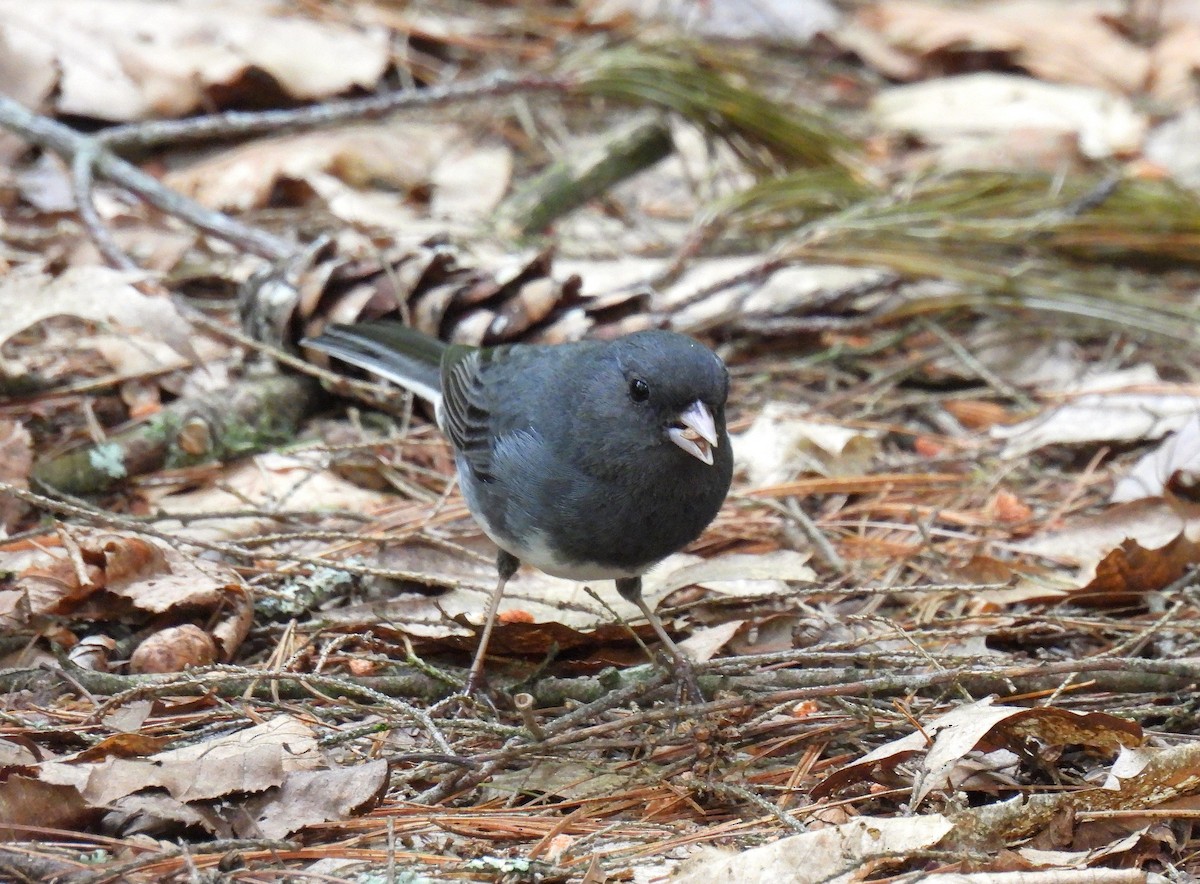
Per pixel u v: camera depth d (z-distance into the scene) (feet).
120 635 24.14
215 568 25.03
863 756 21.38
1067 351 36.29
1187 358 36.37
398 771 21.04
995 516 29.48
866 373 35.88
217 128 37.91
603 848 19.15
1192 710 22.70
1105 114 48.03
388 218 39.11
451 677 23.34
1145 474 29.71
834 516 29.71
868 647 24.97
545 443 22.47
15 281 28.53
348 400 32.30
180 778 19.04
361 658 23.71
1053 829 19.20
